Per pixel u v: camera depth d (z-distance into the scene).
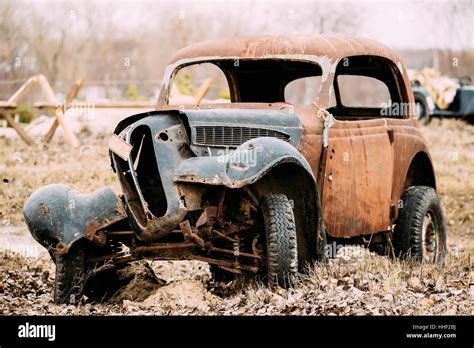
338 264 8.31
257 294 7.19
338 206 8.12
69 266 7.58
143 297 7.78
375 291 7.34
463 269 8.82
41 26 31.30
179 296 7.51
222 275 8.77
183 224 7.28
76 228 7.49
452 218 13.94
